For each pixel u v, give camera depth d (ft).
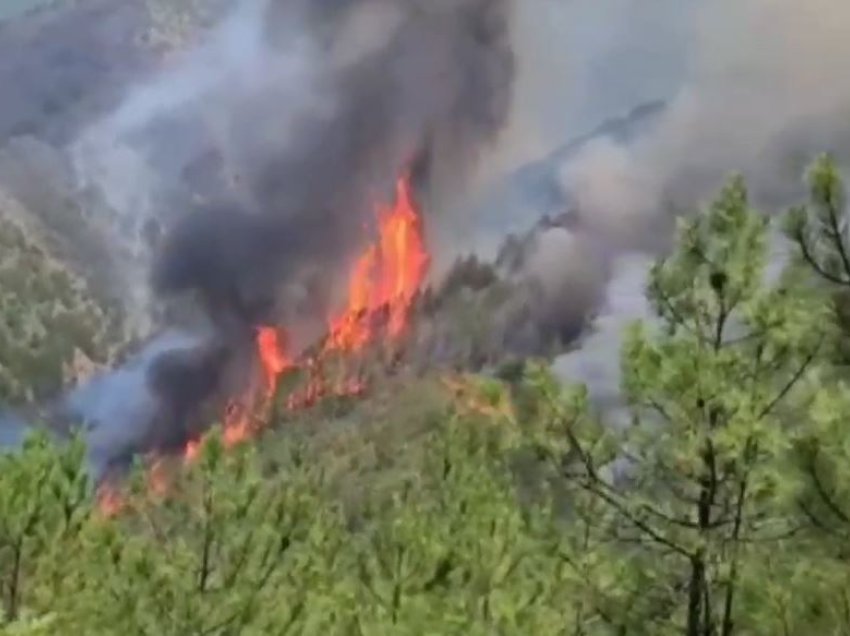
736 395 18.78
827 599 17.95
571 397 20.45
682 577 20.89
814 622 18.17
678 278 20.57
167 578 24.67
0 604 20.68
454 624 24.71
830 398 17.11
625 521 21.02
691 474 19.81
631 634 21.03
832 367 18.28
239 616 24.67
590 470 20.45
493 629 24.66
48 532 24.73
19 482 24.47
